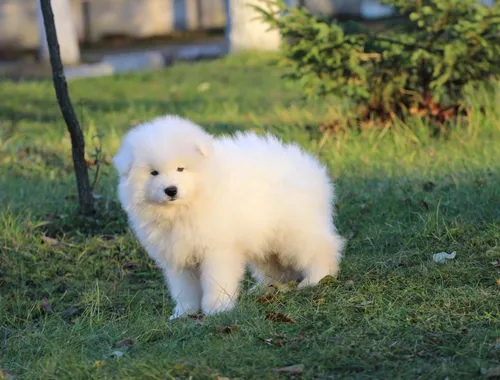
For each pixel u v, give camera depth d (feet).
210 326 19.12
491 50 33.68
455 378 15.81
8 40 96.07
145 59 78.69
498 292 19.60
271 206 20.58
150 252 20.90
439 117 36.37
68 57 76.54
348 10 99.60
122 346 18.83
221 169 19.97
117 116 49.83
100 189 31.48
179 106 52.90
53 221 28.48
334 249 21.71
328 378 16.29
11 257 25.62
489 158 31.73
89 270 24.88
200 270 20.54
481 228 24.13
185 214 19.65
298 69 35.99
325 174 22.08
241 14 73.97
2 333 21.04
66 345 19.16
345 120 37.55
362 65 35.70
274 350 17.65
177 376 16.67
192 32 107.04
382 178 30.53
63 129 43.21
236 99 54.49
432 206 26.40
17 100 57.67
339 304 19.69
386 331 18.08
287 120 43.21
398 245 24.09
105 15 104.47
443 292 19.77
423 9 34.24
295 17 35.45
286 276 22.34
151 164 19.35
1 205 29.99
